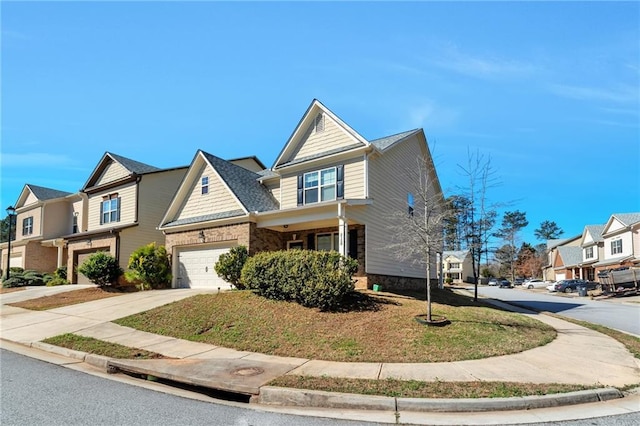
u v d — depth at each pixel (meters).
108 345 8.89
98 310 13.11
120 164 24.28
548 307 20.27
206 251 18.28
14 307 14.95
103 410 5.23
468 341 8.76
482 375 6.70
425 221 12.03
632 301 24.56
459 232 18.12
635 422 5.02
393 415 5.29
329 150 16.84
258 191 19.50
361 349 8.23
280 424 4.92
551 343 9.38
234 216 16.78
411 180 19.52
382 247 16.55
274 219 16.19
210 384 6.31
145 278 18.03
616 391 6.01
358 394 5.71
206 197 18.98
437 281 23.69
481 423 5.00
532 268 70.69
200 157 19.52
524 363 7.52
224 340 9.25
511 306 18.77
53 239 27.55
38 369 7.41
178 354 8.23
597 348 8.97
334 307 11.02
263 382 6.27
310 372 6.87
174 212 20.02
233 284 15.44
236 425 4.82
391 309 11.08
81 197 28.66
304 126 17.72
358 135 15.89
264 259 12.34
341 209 14.20
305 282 11.16
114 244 21.88
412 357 7.76
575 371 7.06
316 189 16.86
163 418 4.99
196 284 18.36
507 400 5.51
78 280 24.16
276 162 18.09
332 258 11.68
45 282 24.70
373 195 15.99
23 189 32.12
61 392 6.01
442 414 5.33
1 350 9.04
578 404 5.71
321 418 5.16
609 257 39.66
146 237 23.11
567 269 51.28
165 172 24.62
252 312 11.01
